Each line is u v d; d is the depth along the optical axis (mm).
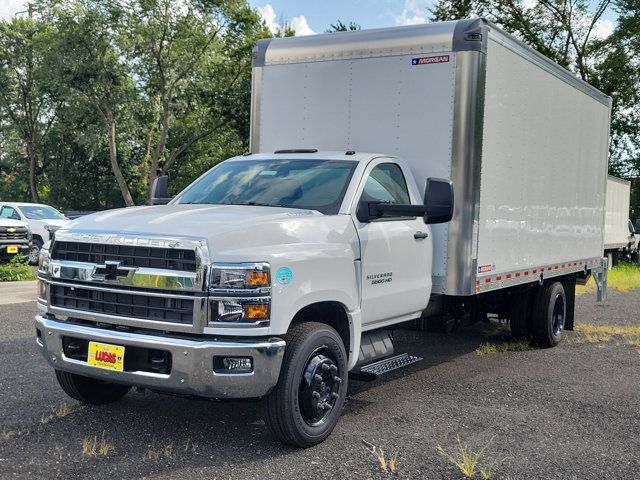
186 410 5863
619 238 23219
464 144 6656
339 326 5523
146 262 4668
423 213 5508
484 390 6883
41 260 5277
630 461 4910
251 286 4512
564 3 36312
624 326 11680
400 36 6961
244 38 40031
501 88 7281
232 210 5320
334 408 5137
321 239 5172
